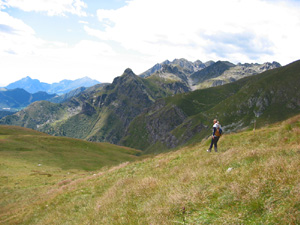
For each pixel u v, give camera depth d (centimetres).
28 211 2162
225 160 1271
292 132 1673
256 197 648
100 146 10038
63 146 8144
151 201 970
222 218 597
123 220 895
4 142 7119
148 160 2684
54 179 4144
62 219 1480
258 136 2039
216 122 1841
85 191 2091
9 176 4256
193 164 1523
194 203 767
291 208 527
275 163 840
